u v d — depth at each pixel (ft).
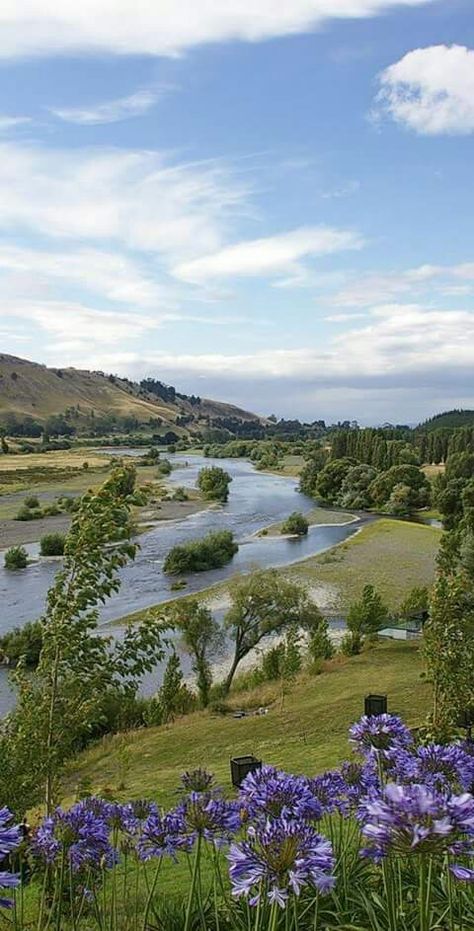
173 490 450.30
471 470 364.58
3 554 253.44
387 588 199.00
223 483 422.00
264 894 13.29
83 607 33.17
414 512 370.12
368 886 18.89
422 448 571.69
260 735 87.45
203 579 213.46
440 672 51.08
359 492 395.34
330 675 117.08
